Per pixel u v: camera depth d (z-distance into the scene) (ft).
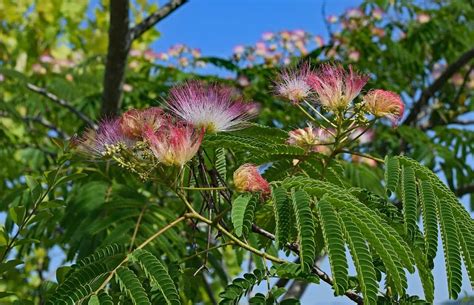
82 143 5.74
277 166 5.99
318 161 5.91
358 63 17.22
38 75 19.30
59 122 18.15
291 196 4.63
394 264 4.47
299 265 4.78
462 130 15.16
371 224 4.52
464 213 5.00
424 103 17.17
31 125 19.22
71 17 22.22
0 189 17.44
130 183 10.84
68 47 22.31
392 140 15.03
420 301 4.98
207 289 14.38
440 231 4.77
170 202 10.93
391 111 5.50
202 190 5.46
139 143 5.20
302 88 5.88
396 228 5.23
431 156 13.69
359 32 18.04
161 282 4.56
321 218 4.43
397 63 17.70
